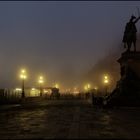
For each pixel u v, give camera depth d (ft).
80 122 67.10
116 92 128.06
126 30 126.93
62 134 47.62
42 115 89.66
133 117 79.20
